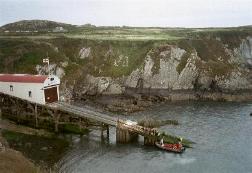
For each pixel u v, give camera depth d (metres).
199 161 67.62
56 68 117.75
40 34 150.50
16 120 87.38
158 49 133.75
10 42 126.50
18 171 53.22
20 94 88.69
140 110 104.44
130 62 131.75
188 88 130.25
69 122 83.44
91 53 131.00
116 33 159.50
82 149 73.62
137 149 73.94
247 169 64.25
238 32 160.38
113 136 82.31
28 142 75.75
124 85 127.00
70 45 132.25
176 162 67.25
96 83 121.69
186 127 88.56
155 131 76.62
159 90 127.25
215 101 116.94
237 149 73.81
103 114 92.81
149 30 173.50
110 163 66.81
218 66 132.50
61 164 65.69
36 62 116.88
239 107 109.12
